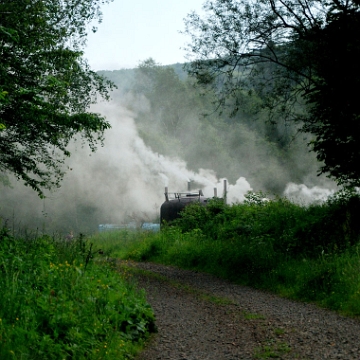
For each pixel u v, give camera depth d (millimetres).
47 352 5469
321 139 18031
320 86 16922
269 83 19859
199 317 9219
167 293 11828
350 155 16391
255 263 14227
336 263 11828
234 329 8289
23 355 5148
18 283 7055
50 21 16531
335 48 16266
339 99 16078
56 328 5980
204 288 12906
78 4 17125
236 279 14172
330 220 15812
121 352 6430
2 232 10523
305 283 11609
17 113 14617
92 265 10336
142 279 13797
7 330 5492
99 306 7332
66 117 15594
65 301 6883
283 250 15000
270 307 10297
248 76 20016
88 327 6445
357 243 13312
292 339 7609
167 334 7918
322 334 7914
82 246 12219
